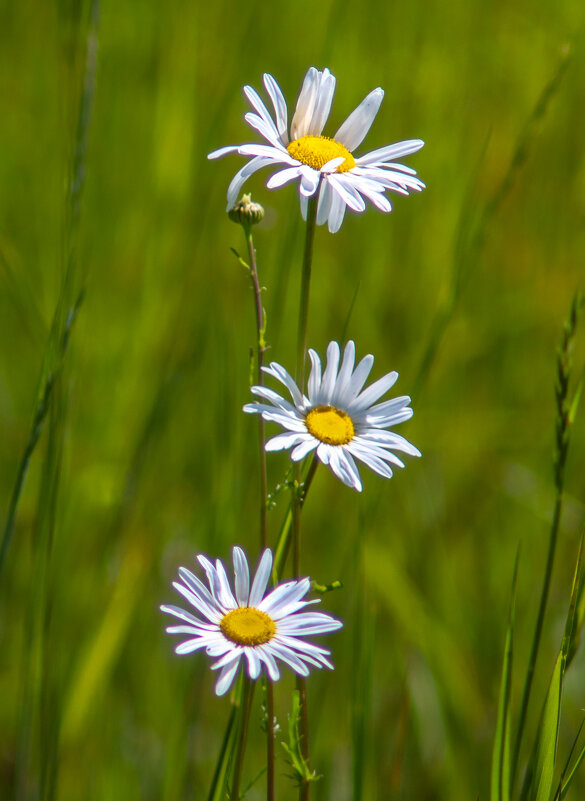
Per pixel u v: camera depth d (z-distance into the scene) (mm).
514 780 956
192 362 1207
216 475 1102
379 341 1522
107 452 1282
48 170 1607
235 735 941
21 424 1359
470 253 1081
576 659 1200
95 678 1076
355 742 988
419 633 1123
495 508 1426
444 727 1100
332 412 927
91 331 1380
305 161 929
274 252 1508
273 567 942
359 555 1019
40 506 1037
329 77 934
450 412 1483
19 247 1533
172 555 1262
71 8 1088
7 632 1212
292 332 1474
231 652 903
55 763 1035
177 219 1516
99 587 1114
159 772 1103
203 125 1607
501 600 1297
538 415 1516
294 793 1095
